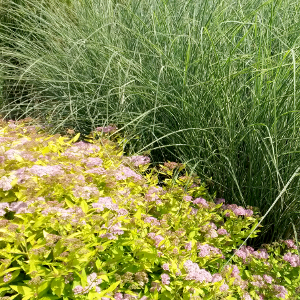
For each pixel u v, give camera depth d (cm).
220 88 267
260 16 322
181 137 292
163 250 195
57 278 165
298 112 248
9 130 300
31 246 186
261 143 258
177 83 310
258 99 250
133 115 318
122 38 380
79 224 187
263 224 267
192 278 179
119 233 189
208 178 276
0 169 205
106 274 176
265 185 259
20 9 458
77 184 211
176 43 332
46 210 183
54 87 379
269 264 228
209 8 350
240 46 311
